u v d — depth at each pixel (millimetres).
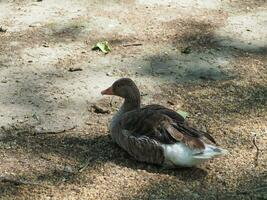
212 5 13086
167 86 10211
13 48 11180
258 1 13391
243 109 9586
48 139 8719
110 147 8578
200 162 7918
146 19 12352
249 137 8836
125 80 8664
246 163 8250
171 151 7828
